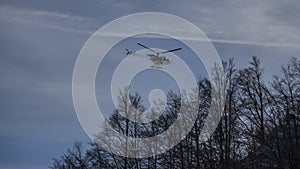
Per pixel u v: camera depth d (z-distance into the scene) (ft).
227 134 161.48
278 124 157.89
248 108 164.55
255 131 160.35
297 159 148.77
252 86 167.63
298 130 154.51
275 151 152.66
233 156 159.22
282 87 163.94
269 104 162.91
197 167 167.02
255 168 154.40
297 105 157.07
